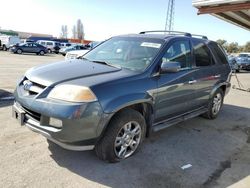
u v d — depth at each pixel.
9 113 5.52
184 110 4.99
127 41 4.82
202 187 3.42
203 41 5.64
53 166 3.58
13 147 3.99
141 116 3.89
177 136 5.04
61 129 3.22
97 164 3.72
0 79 9.62
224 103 8.32
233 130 5.66
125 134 3.78
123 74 3.80
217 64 5.95
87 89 3.30
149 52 4.35
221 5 9.88
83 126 3.26
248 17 12.73
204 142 4.87
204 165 4.00
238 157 4.36
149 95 3.93
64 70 3.83
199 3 10.05
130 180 3.43
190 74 4.89
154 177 3.55
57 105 3.24
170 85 4.34
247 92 10.91
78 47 33.78
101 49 4.95
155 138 4.86
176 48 4.67
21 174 3.34
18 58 22.72
